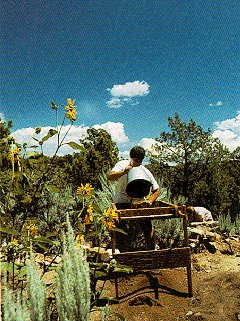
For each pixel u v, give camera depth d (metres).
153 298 3.40
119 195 4.33
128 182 3.97
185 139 8.33
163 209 3.59
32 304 1.79
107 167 8.49
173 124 8.41
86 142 9.01
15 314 1.60
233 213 7.94
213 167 8.08
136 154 4.05
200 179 8.20
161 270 4.04
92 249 4.02
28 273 1.83
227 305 3.11
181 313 3.17
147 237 4.21
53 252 3.87
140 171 4.04
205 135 8.33
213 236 5.17
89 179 8.08
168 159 8.55
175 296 3.48
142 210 3.55
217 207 7.82
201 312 3.08
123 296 3.46
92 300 2.83
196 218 6.38
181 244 5.16
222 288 3.45
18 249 2.15
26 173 2.35
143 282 3.70
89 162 8.38
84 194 2.51
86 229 2.62
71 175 7.95
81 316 1.89
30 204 2.39
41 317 1.79
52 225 2.75
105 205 5.25
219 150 8.21
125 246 4.49
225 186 7.88
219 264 4.39
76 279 1.91
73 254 1.97
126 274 3.49
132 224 4.59
